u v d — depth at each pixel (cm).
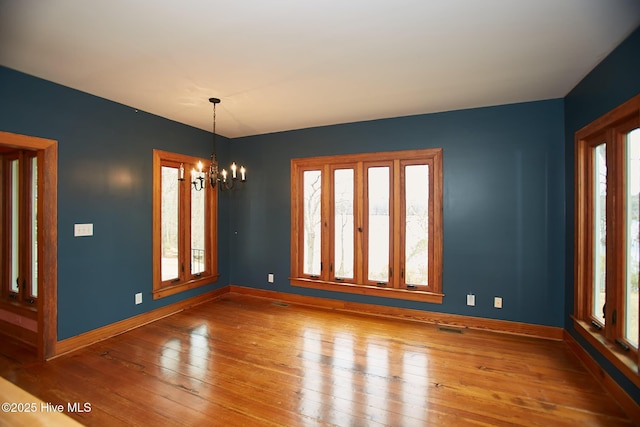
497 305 347
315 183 443
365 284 410
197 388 234
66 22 191
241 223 494
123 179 343
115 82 283
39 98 273
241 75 268
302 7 177
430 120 374
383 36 207
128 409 210
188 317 388
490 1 172
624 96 209
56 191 285
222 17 186
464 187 360
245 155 488
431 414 206
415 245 386
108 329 328
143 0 170
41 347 277
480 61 243
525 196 336
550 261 327
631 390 203
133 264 354
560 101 322
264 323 368
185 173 423
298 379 247
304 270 451
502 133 344
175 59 240
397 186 391
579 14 183
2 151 334
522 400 221
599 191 266
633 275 216
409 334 335
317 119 400
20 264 321
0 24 192
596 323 259
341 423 198
